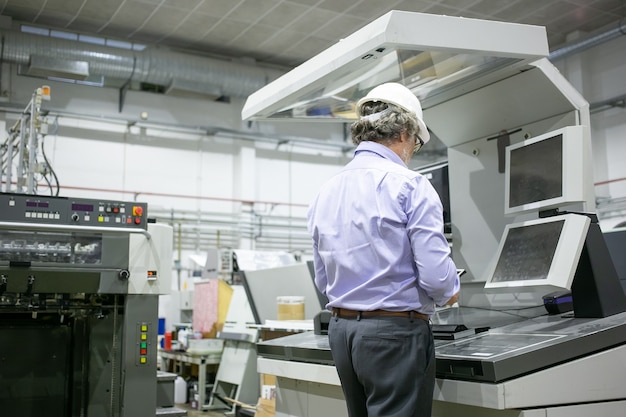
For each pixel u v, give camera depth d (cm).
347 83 209
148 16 698
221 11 684
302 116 249
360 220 147
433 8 671
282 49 802
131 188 806
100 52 698
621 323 159
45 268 249
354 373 148
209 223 851
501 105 223
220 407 573
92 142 788
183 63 743
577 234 173
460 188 253
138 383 268
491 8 674
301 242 916
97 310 280
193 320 664
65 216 254
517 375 139
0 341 296
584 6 685
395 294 141
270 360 222
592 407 148
